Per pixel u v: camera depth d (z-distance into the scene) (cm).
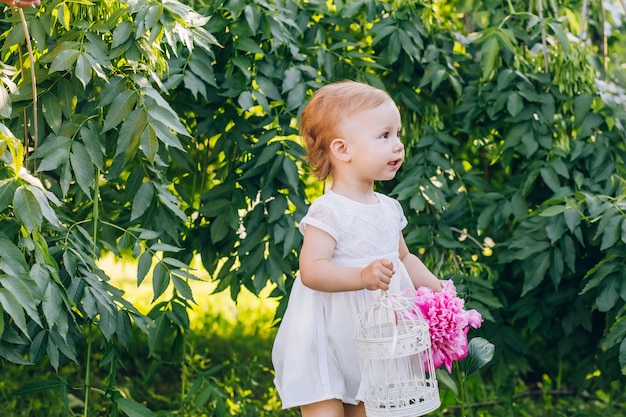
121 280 555
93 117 240
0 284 191
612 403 320
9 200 197
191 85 252
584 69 290
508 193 290
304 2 293
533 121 286
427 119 292
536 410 329
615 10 357
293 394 200
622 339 240
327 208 203
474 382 329
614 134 289
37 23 227
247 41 268
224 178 285
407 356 203
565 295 287
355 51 293
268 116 279
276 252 269
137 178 250
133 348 388
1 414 308
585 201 267
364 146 201
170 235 259
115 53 224
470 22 330
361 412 212
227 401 301
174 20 225
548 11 310
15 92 212
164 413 278
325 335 202
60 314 208
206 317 446
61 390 234
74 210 276
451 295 202
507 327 292
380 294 191
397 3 288
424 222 286
